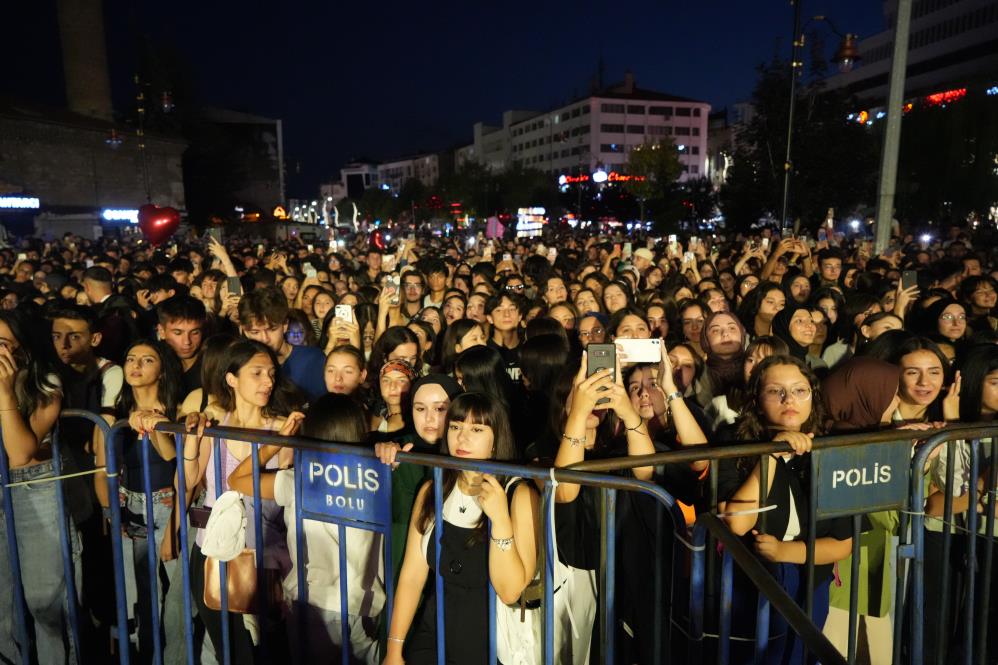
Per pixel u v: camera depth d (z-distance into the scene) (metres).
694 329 5.95
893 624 3.28
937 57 63.91
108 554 4.40
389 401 4.19
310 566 3.25
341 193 184.00
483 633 2.81
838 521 3.03
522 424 4.17
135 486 3.87
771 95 23.75
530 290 9.64
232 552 3.11
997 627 3.55
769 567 2.88
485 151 145.88
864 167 24.06
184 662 3.82
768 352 4.12
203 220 58.59
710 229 45.53
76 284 9.12
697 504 3.05
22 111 42.09
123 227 39.56
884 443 2.82
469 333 5.30
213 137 61.00
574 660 3.06
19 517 3.51
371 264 12.88
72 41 48.69
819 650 1.66
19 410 3.38
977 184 39.09
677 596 2.87
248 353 3.59
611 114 107.00
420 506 2.92
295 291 8.66
